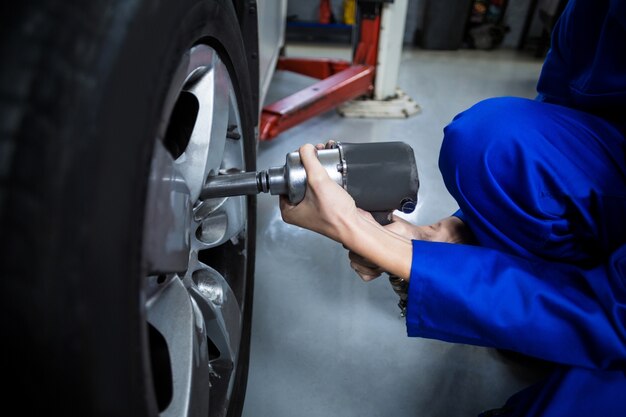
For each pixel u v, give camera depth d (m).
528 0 3.92
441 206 1.54
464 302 0.52
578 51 0.70
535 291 0.52
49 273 0.27
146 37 0.32
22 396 0.28
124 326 0.31
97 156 0.28
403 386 0.93
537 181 0.59
